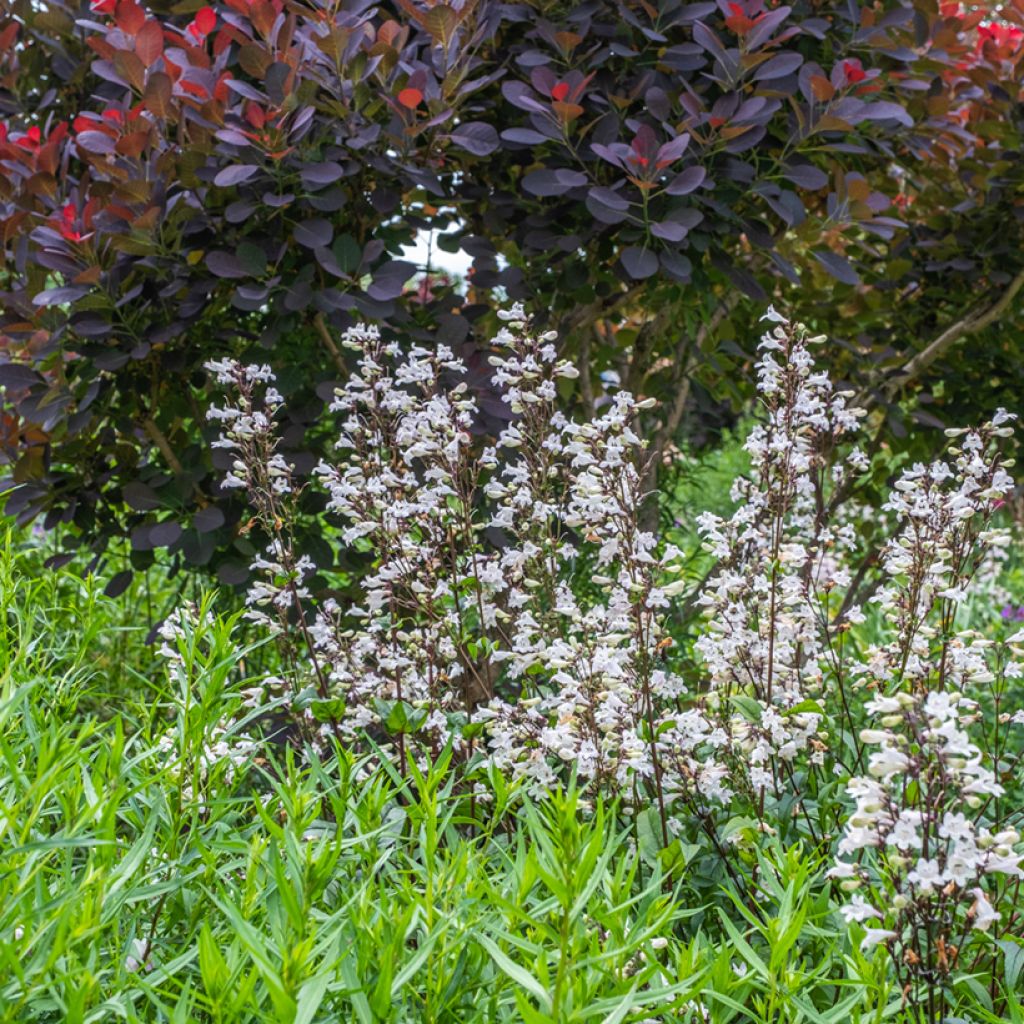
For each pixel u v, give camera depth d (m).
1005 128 4.17
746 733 2.49
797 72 3.68
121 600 4.48
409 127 3.33
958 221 4.45
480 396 3.46
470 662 2.84
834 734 2.84
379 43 3.27
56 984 1.57
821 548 3.04
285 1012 1.42
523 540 2.96
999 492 2.52
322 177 3.21
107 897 1.76
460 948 1.73
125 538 4.01
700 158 3.46
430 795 2.09
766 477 2.73
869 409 4.81
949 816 1.78
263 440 2.98
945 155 4.45
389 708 2.81
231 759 2.28
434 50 3.46
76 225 3.33
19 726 2.24
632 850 2.22
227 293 3.57
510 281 3.68
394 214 3.88
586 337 4.16
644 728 2.39
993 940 2.05
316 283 3.58
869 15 3.69
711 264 3.91
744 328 4.57
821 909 2.08
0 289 3.87
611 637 2.42
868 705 1.86
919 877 1.76
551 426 3.09
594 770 2.33
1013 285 4.27
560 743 2.33
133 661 4.29
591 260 3.81
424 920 1.75
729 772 2.60
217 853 2.02
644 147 3.22
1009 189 4.31
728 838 2.35
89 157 3.38
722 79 3.45
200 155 3.28
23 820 1.95
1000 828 2.55
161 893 1.81
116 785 1.94
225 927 1.95
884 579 4.50
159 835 2.11
